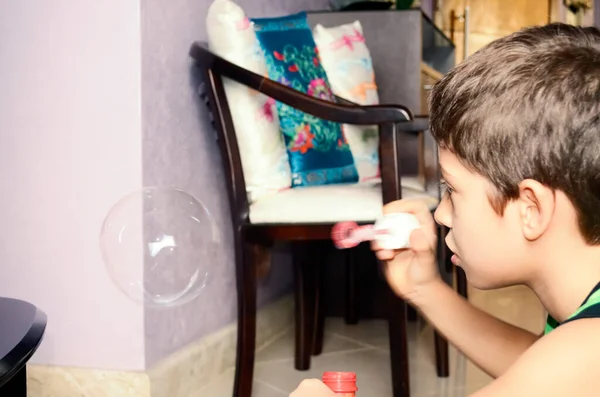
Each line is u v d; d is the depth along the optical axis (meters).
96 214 1.65
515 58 0.66
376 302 2.74
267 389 1.87
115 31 1.62
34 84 1.68
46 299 1.69
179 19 1.81
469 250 0.71
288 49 1.94
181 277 1.60
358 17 2.70
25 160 1.70
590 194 0.64
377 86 2.69
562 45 0.66
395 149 1.57
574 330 0.60
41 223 1.69
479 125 0.66
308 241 2.06
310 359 2.09
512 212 0.67
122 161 1.63
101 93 1.64
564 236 0.66
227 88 1.73
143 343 1.63
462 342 0.95
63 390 1.67
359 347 2.33
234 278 2.15
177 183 1.79
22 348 0.86
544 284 0.70
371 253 2.71
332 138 1.96
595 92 0.63
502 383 0.60
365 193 1.66
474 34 5.45
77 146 1.66
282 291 2.57
